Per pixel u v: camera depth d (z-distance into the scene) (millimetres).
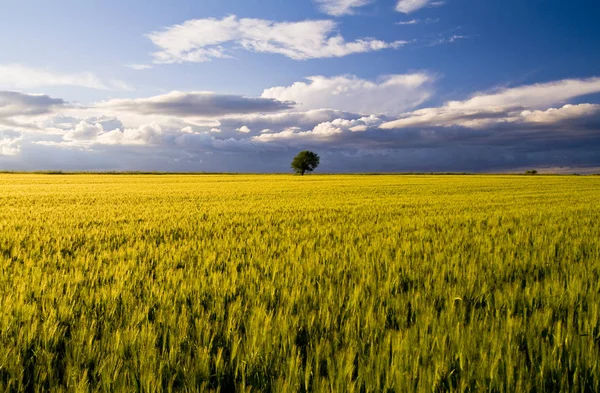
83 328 2963
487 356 2590
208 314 3305
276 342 2775
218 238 8250
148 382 2213
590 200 20625
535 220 11281
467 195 24906
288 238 8133
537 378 2385
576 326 3264
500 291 4180
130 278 4707
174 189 31203
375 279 4637
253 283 4461
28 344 2773
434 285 4262
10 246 7055
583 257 6113
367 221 11375
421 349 2676
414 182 48125
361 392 2326
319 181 50812
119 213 13367
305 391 2283
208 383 2375
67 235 8289
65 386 2309
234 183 43844
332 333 3033
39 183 41844
